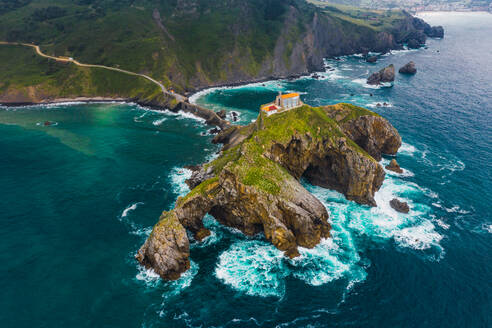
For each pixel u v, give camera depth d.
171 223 60.16
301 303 51.00
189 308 50.41
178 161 96.31
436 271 56.47
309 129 80.56
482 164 90.44
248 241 64.56
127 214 71.88
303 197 65.81
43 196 78.25
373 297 51.88
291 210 62.06
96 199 77.25
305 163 80.19
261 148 73.44
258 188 63.69
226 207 67.06
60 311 49.44
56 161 95.44
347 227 67.25
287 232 61.09
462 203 74.12
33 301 51.00
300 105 89.00
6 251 61.12
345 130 92.75
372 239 64.00
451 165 90.44
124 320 48.31
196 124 127.94
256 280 55.22
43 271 56.75
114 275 56.25
